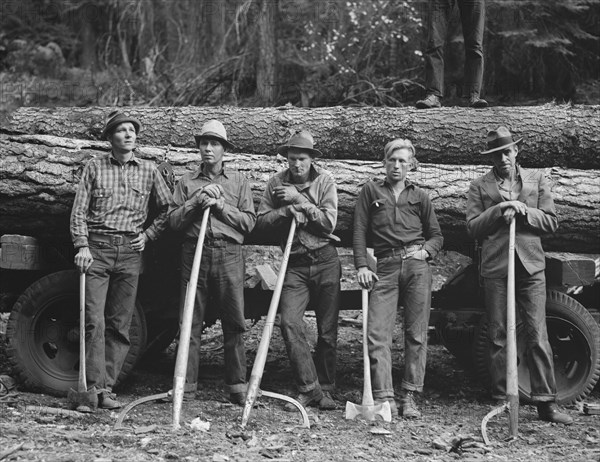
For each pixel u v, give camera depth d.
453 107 7.45
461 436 5.51
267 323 5.85
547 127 7.20
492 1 10.56
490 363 6.53
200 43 13.17
